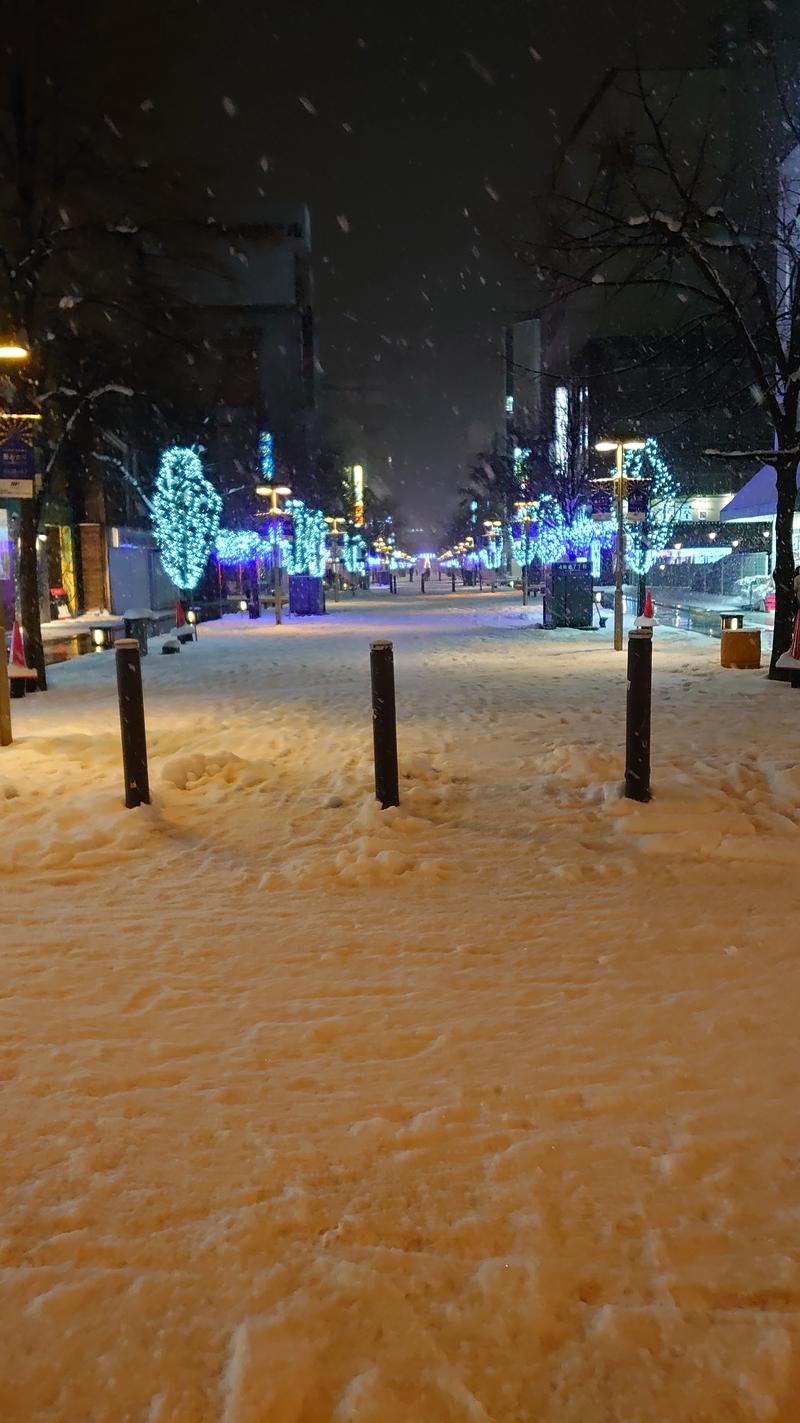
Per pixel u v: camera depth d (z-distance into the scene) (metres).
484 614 37.59
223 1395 2.10
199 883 5.69
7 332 16.39
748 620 26.03
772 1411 2.04
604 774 7.86
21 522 14.95
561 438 45.28
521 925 4.92
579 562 28.22
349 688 14.73
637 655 6.70
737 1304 2.33
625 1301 2.35
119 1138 3.08
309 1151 2.99
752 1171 2.86
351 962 4.51
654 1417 2.04
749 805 6.84
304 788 7.91
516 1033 3.77
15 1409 2.07
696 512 50.81
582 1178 2.83
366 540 90.31
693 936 4.71
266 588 74.94
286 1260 2.50
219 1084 3.42
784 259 19.30
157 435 44.38
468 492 85.25
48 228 16.14
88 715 12.46
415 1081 3.42
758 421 46.78
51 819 6.83
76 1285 2.41
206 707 12.90
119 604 45.91
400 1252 2.52
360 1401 2.05
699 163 16.86
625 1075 3.43
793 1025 3.79
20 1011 4.04
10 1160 2.97
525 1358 2.19
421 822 6.64
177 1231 2.62
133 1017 3.97
